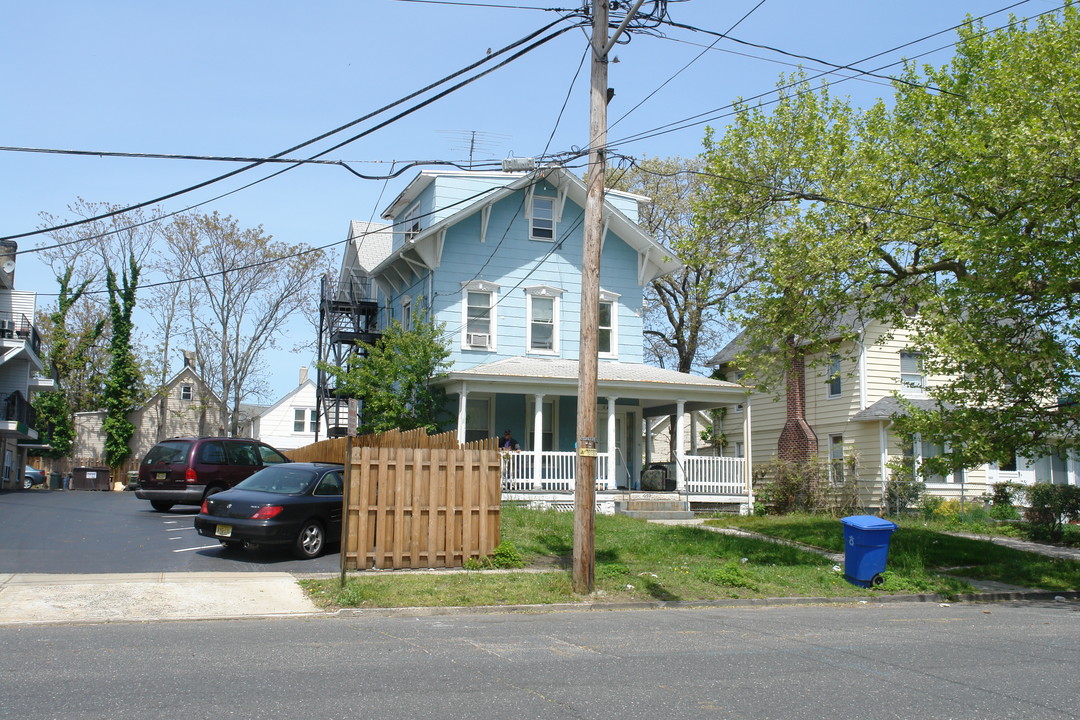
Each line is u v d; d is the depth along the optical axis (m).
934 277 17.86
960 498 28.83
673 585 13.48
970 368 15.49
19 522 18.41
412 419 24.98
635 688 7.00
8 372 35.91
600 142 12.87
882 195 16.94
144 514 20.86
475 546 14.62
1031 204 14.73
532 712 6.18
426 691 6.72
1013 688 7.37
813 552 17.91
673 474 28.81
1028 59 16.50
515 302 28.02
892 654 8.86
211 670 7.37
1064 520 25.05
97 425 52.00
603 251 29.00
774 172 19.28
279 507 14.41
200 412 51.31
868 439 29.64
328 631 9.60
